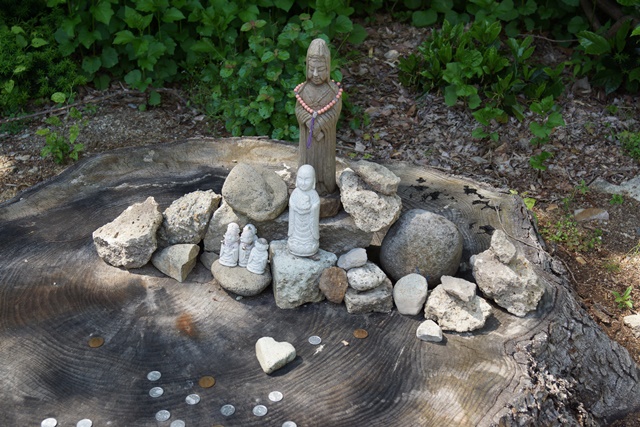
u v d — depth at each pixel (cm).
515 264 118
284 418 98
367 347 111
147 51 196
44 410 99
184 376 105
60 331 113
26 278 124
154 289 123
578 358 118
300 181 114
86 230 137
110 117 202
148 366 107
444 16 229
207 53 208
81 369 106
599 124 198
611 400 123
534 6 217
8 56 192
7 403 100
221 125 201
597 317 145
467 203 144
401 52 222
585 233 168
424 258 118
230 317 117
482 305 114
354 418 98
